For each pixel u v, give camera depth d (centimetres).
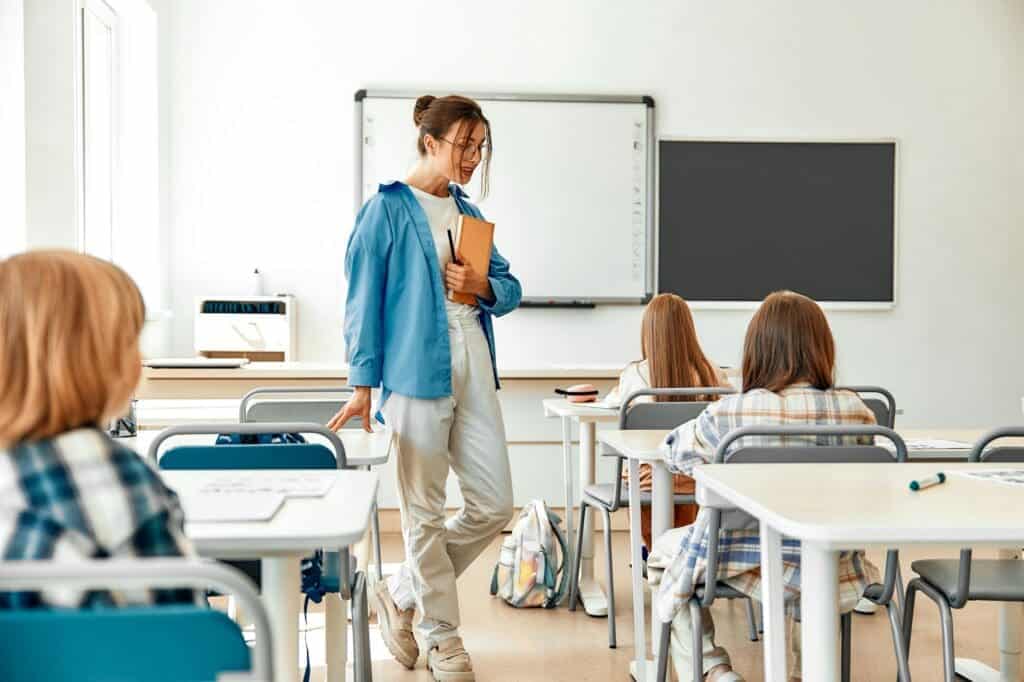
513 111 547
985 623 319
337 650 203
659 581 221
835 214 568
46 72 371
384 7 541
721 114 560
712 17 558
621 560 420
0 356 90
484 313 261
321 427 190
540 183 550
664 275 559
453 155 249
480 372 253
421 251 245
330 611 203
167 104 529
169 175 532
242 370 402
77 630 85
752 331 204
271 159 538
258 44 536
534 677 268
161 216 522
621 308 559
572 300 554
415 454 245
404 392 242
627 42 554
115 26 499
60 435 92
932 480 153
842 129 568
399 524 479
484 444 254
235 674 88
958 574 195
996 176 576
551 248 552
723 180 561
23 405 90
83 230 453
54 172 377
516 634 310
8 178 353
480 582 379
